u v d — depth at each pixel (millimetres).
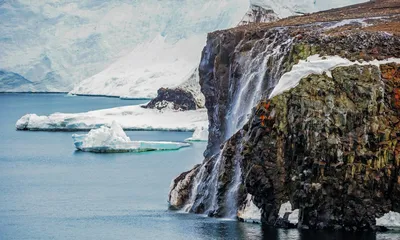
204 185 139750
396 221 115688
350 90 119000
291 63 129625
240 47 155500
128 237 123812
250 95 146750
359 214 115688
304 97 118250
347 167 116000
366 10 181500
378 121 117562
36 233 130500
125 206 150000
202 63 172375
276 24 166625
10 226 136125
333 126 117000
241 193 128000
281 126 118375
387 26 141125
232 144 133000
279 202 118500
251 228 119250
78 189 174375
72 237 126750
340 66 121438
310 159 116625
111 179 189875
